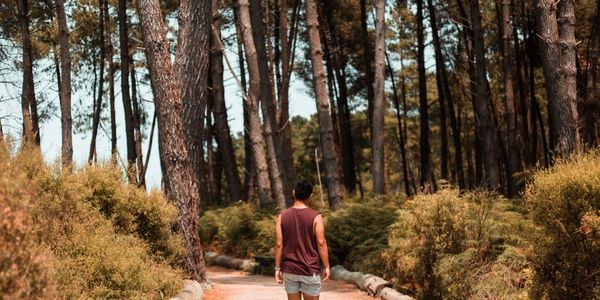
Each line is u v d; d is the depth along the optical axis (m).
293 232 7.59
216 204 35.31
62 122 20.52
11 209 5.45
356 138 54.50
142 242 12.91
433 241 11.57
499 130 34.22
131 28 35.09
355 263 17.77
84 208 11.62
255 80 26.98
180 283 12.38
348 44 41.62
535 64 34.53
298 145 78.44
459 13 36.69
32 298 5.53
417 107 53.59
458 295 10.90
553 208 7.75
